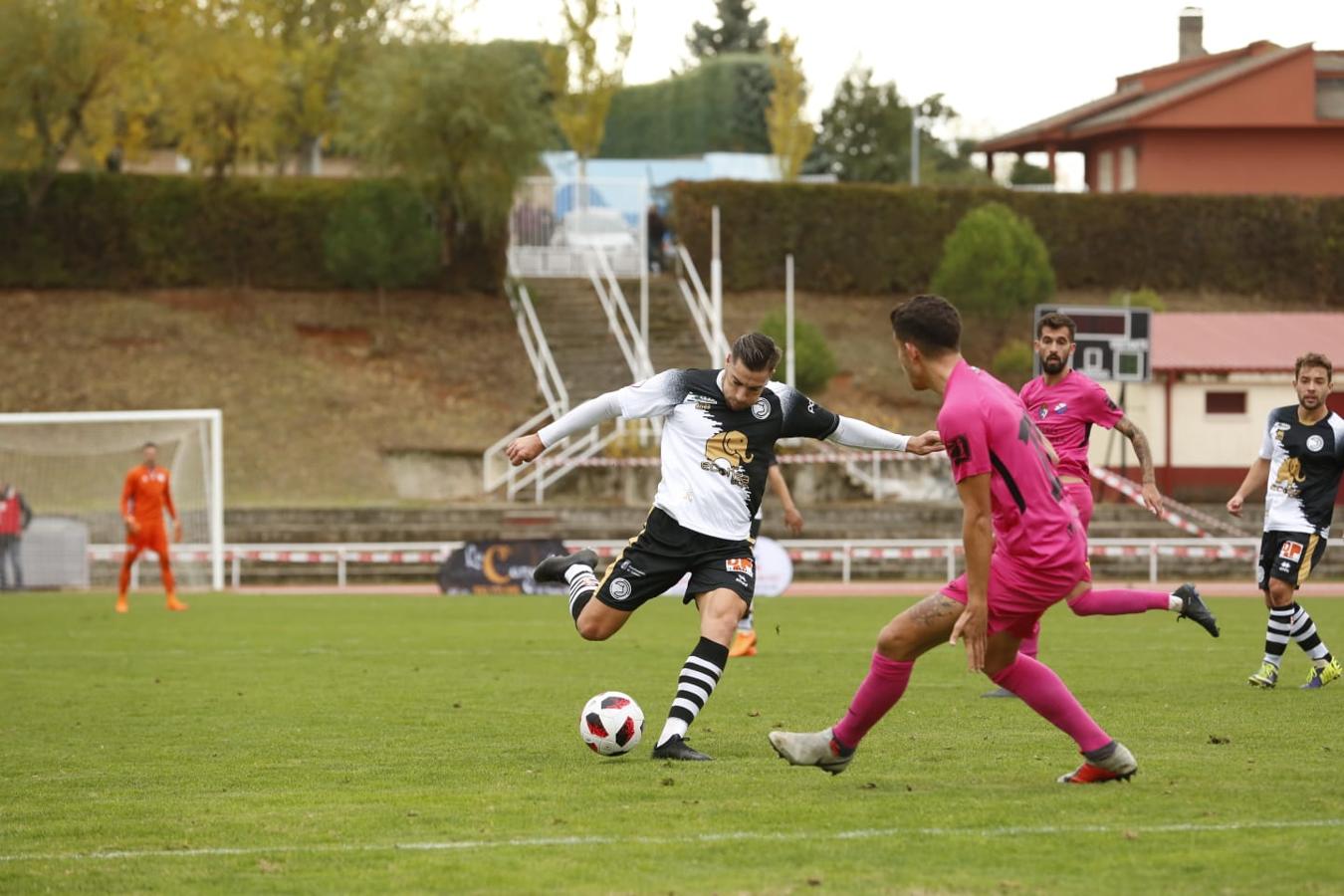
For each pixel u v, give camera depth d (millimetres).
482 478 80375
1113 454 79438
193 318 95625
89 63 95812
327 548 64188
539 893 12469
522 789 17188
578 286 104000
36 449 73938
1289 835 14250
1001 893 12281
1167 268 111562
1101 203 110938
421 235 98188
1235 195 112125
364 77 102500
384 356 93562
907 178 174000
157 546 50750
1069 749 19875
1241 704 24766
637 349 92938
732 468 19562
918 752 19641
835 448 83875
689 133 185000
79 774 18844
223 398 87250
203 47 99188
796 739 16875
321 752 20469
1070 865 13148
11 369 88312
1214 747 19875
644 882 12758
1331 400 80000
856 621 45188
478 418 88125
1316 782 17078
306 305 98188
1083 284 110938
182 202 99375
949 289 100188
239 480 79875
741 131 184625
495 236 100750
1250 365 77750
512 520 72312
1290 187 122562
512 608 51531
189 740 21750
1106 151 129750
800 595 58688
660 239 113688
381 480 81188
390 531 70312
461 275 100625
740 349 19188
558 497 79000
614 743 19438
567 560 20922
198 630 42531
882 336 103438
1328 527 27438
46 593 62094
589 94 125250
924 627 16156
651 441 82000
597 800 16422
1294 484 27344
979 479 15406
